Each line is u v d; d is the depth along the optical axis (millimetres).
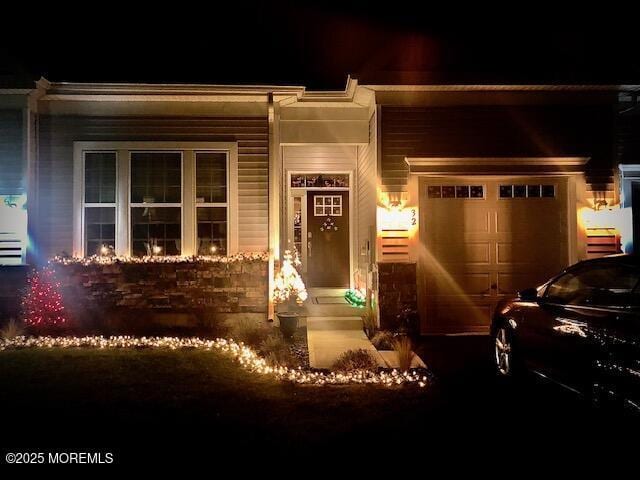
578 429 5387
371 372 7266
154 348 8734
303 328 10328
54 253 10477
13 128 10109
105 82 9852
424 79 9672
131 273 10297
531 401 6266
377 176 10000
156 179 10719
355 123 11156
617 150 10164
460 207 10164
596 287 6680
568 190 10156
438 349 8891
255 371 7375
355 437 5109
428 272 10070
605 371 5223
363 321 10336
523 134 10102
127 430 5254
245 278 10406
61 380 6891
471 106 10109
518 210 10203
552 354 6078
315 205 12734
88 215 10617
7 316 10031
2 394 6340
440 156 9914
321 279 12633
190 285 10336
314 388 6656
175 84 9969
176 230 10719
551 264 10164
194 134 10719
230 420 5531
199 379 6973
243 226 10758
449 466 4523
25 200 10062
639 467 4516
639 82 9633
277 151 10852
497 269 10141
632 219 10180
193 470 4426
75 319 9984
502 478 4316
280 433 5195
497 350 7359
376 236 9992
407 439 5082
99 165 10680
